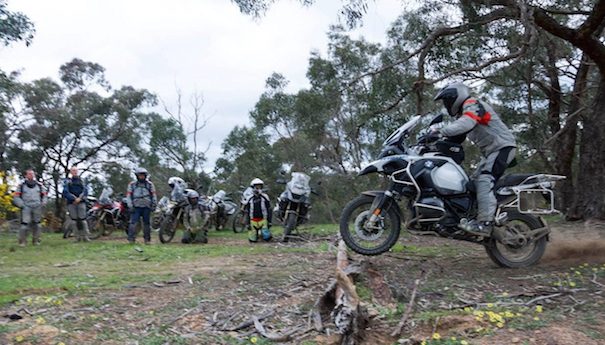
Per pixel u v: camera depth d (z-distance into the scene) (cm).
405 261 632
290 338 370
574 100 1683
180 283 548
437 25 1219
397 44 1327
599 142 1053
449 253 718
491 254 585
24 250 946
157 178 2683
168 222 1083
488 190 554
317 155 2766
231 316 414
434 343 349
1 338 367
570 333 352
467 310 402
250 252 821
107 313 432
